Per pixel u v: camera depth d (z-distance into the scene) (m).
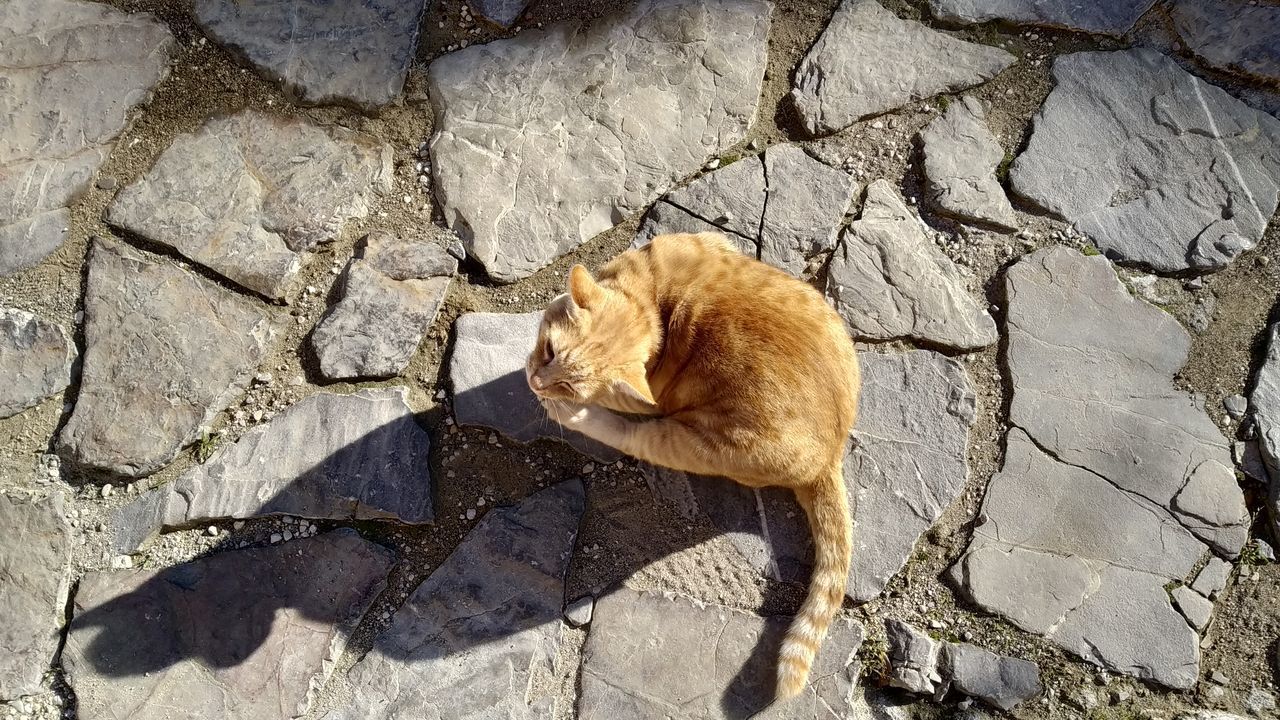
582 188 1.36
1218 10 1.39
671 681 1.17
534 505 1.24
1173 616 1.17
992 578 1.19
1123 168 1.34
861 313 1.29
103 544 1.22
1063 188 1.34
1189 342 1.27
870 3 1.43
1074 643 1.17
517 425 1.26
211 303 1.30
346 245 1.34
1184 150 1.34
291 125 1.39
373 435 1.25
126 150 1.37
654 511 1.24
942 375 1.27
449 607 1.20
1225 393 1.25
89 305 1.30
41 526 1.22
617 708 1.16
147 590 1.20
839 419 1.13
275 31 1.42
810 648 1.14
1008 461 1.24
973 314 1.29
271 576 1.21
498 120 1.39
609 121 1.39
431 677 1.17
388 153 1.38
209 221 1.34
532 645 1.18
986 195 1.34
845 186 1.35
